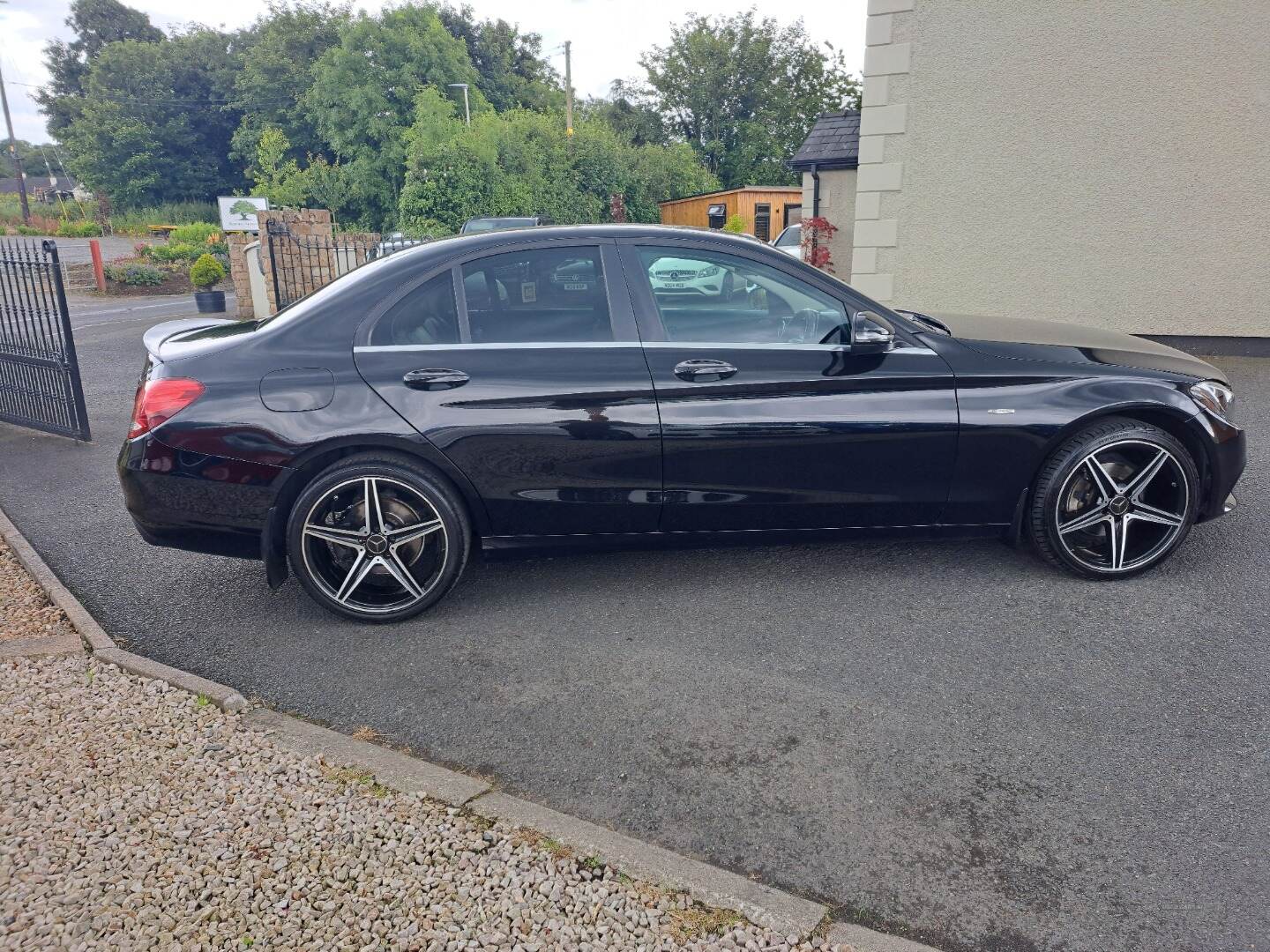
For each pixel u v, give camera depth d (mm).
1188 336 9422
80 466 6668
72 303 21750
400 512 3822
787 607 3971
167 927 2133
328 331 3783
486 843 2441
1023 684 3289
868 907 2271
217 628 3932
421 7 42688
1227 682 3264
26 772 2768
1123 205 9336
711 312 3902
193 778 2734
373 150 40531
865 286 10391
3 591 4316
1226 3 8594
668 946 2082
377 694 3350
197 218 61969
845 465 3920
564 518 3900
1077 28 9086
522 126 31375
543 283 3857
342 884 2277
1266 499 5137
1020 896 2293
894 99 9828
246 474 3689
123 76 65562
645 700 3254
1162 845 2459
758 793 2719
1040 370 4008
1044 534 4070
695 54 53656
